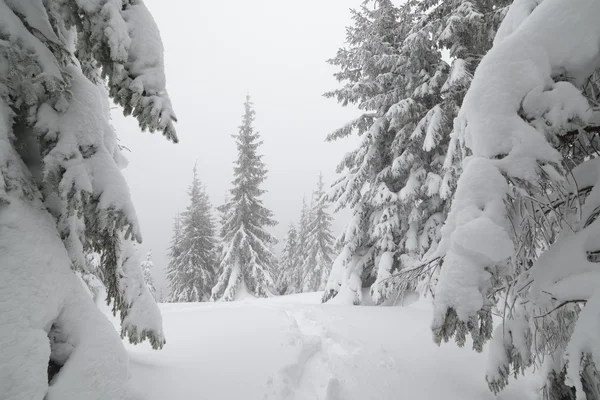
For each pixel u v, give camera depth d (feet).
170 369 13.64
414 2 40.04
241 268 70.64
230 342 17.47
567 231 10.75
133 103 10.68
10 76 9.46
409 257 35.04
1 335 7.69
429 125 31.99
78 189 9.83
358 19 42.88
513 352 11.80
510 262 9.00
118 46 10.17
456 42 33.19
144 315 12.10
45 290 8.78
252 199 73.82
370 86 40.32
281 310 25.66
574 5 9.47
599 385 8.19
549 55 9.64
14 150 9.72
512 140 9.31
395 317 26.37
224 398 12.13
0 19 9.39
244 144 74.02
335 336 20.80
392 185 40.60
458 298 8.75
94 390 8.94
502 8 30.50
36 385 7.84
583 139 10.53
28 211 9.35
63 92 10.61
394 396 14.46
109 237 11.96
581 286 9.30
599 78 10.41
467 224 9.02
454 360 17.94
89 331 9.46
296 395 13.80
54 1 10.05
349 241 40.65
